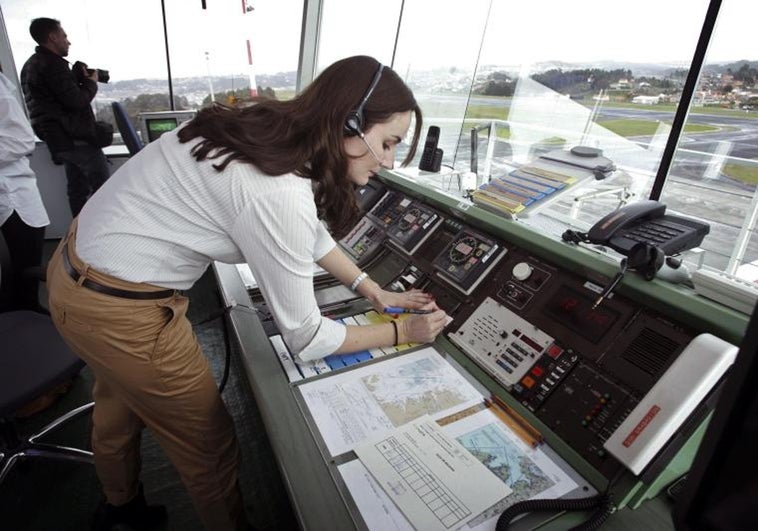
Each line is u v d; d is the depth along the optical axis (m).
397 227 1.43
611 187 1.37
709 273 0.77
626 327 0.84
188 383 0.97
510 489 0.71
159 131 3.26
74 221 0.97
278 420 0.82
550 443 0.80
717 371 0.67
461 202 1.29
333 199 0.88
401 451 0.76
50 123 3.17
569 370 0.87
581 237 0.98
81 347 0.91
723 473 0.47
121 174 0.90
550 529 0.67
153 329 0.90
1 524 1.46
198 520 1.48
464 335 1.05
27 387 1.31
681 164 1.75
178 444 1.06
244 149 0.76
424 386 0.92
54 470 1.65
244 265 1.39
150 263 0.86
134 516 1.38
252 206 0.76
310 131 0.78
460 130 2.84
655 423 0.69
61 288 0.89
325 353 0.93
